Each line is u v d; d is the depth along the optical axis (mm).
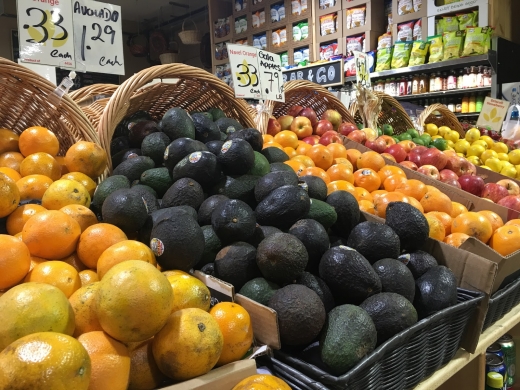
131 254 861
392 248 1062
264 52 2074
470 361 1247
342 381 760
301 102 2562
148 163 1345
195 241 931
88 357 599
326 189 1283
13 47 5336
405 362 940
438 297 1020
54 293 687
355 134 2258
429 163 2072
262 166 1307
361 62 2652
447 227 1475
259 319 849
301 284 940
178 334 707
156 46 5852
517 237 1382
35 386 533
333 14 4840
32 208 1041
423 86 4254
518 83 3713
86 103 2400
